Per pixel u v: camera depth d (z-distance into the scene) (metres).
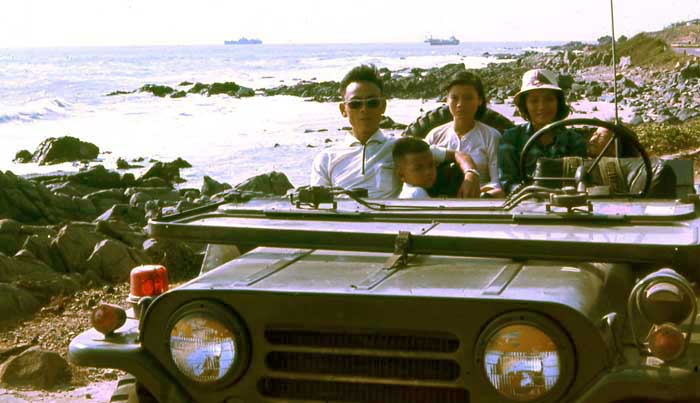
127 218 13.86
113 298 8.87
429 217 4.11
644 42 77.81
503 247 3.59
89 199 15.27
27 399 6.14
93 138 36.41
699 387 3.05
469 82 6.68
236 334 3.36
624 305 3.60
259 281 3.48
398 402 3.30
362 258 3.78
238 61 163.62
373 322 3.26
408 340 3.27
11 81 87.62
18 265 9.26
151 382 3.48
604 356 3.09
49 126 42.31
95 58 187.75
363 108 5.87
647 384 3.04
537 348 3.11
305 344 3.36
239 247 4.38
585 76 71.00
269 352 3.37
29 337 7.68
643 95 52.66
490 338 3.14
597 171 5.10
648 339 3.14
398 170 5.55
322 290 3.31
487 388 3.18
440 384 3.23
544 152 6.01
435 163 5.83
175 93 68.25
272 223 4.11
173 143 34.06
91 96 66.88
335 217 4.18
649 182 4.83
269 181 17.09
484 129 6.77
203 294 3.39
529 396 3.14
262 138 35.25
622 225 3.88
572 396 3.12
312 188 4.36
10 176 14.41
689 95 49.41
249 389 3.40
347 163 5.96
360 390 3.33
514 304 3.13
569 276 3.43
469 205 4.44
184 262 10.16
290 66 136.12
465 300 3.16
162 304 3.45
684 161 5.31
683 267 3.43
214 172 25.91
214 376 3.40
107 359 3.51
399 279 3.43
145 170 22.95
